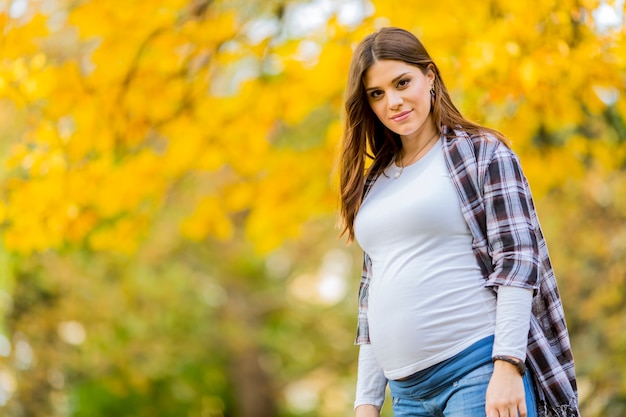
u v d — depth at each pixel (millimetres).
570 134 7867
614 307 9641
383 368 3715
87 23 7027
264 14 7438
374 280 3730
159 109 7520
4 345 10914
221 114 7555
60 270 11461
